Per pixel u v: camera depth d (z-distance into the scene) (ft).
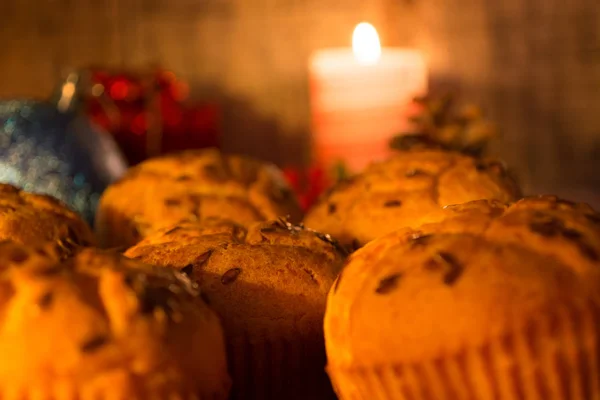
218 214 1.36
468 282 0.98
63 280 0.97
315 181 1.79
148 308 0.97
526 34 2.42
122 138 2.05
